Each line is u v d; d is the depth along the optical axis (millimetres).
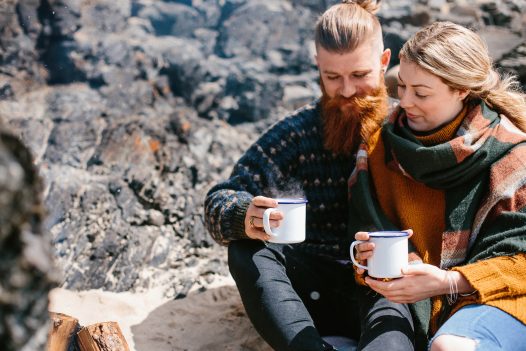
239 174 2430
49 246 1147
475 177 2121
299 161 2439
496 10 5281
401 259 1944
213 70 4953
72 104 4348
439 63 2033
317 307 2412
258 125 4805
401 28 5102
